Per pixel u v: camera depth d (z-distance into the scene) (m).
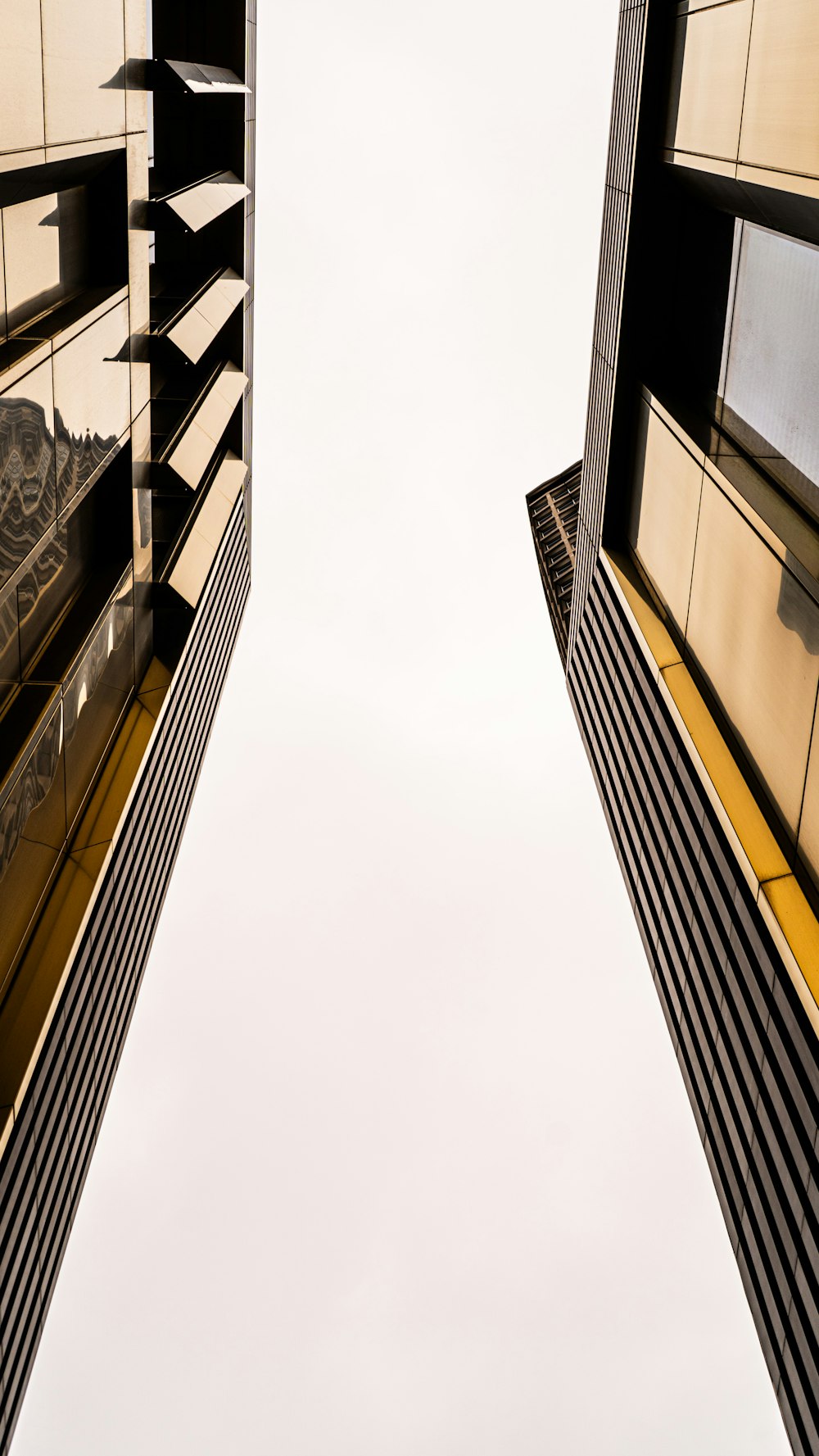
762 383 19.30
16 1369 27.12
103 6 19.23
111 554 24.41
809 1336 20.80
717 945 23.89
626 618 32.03
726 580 19.62
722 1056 24.47
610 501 28.17
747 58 17.30
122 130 20.66
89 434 20.23
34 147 15.85
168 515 35.28
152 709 25.67
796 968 15.40
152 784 30.98
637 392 26.28
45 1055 21.91
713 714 20.17
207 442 33.72
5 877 17.88
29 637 19.03
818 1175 18.81
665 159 22.45
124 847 27.97
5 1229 22.00
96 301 20.22
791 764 16.52
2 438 15.68
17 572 17.42
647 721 30.27
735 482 19.28
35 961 18.86
